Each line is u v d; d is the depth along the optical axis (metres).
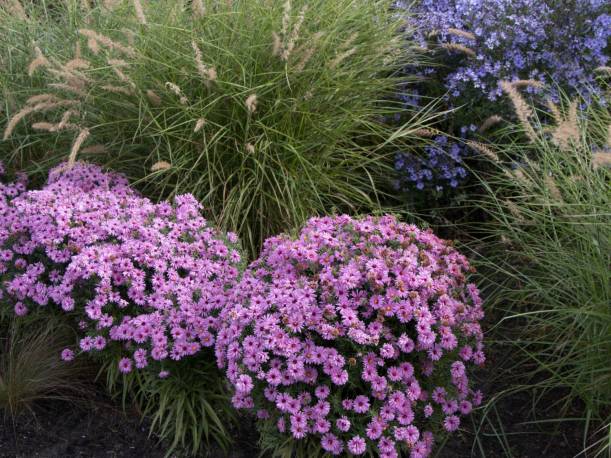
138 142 1.92
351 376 1.30
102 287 1.45
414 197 2.14
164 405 1.42
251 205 1.86
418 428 1.41
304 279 1.36
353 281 1.30
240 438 1.47
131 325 1.45
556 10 1.99
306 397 1.28
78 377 1.58
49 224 1.55
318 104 1.91
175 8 1.92
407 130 1.99
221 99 1.84
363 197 2.03
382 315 1.29
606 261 1.52
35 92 1.97
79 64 1.71
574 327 1.55
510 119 2.02
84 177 1.81
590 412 1.44
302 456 1.32
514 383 1.61
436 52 2.17
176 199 1.67
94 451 1.43
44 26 2.07
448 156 2.06
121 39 1.96
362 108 2.05
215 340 1.41
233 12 1.84
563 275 1.61
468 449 1.46
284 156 1.88
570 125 1.46
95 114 1.92
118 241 1.58
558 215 1.66
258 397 1.32
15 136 1.93
